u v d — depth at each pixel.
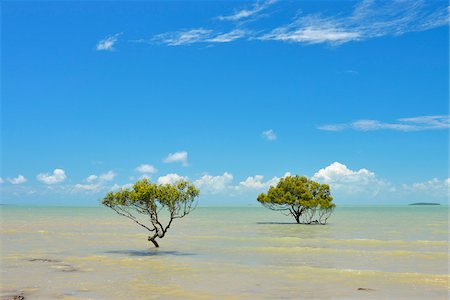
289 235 65.56
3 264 35.94
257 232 72.19
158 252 44.44
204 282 28.69
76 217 140.75
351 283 28.59
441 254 43.00
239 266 35.12
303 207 90.00
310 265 36.22
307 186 89.19
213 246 50.06
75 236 63.94
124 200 40.75
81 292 25.69
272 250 46.16
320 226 88.25
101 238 60.56
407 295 25.28
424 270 34.00
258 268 34.28
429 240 57.75
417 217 144.75
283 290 26.50
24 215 159.75
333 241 55.84
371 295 25.31
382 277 30.59
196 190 41.47
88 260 38.34
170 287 27.19
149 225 94.62
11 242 54.66
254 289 26.69
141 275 31.12
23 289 26.42
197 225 95.75
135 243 53.53
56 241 56.06
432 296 25.11
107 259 38.94
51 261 37.69
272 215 174.62
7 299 23.56
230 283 28.39
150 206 41.72
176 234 68.19
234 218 140.38
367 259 39.91
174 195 40.91
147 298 24.30
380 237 62.28
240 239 58.91
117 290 26.19
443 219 127.50
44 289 26.44
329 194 89.06
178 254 42.88
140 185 40.59
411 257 41.25
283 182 88.50
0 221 110.31
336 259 39.84
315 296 24.91
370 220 119.06
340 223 100.50
